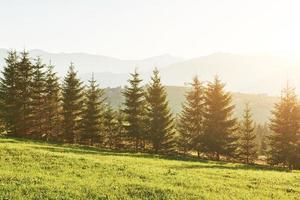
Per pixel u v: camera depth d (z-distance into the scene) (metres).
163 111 69.25
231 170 38.72
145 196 21.69
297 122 65.62
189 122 72.44
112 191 21.88
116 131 75.69
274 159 65.44
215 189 25.56
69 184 22.67
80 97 72.69
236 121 68.31
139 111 70.88
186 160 51.41
